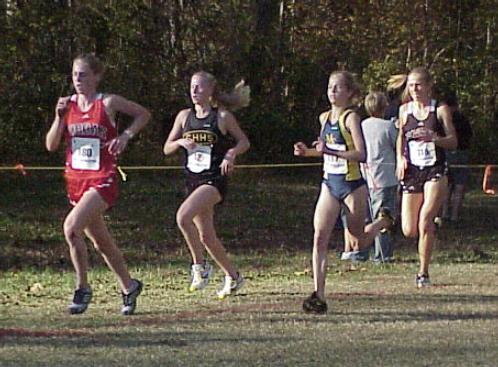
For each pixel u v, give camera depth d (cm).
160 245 1811
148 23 2778
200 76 1099
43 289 1285
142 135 2755
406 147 1205
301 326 937
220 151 1116
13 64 2531
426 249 1237
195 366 753
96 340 855
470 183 2911
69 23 2612
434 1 3275
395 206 1552
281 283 1312
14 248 1745
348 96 1010
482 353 808
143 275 1425
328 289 1232
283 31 3103
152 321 974
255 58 3003
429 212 1205
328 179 1020
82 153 994
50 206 2200
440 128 1181
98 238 1015
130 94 2755
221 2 2886
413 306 1078
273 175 2872
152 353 797
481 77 3288
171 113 2783
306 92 3089
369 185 1535
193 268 1190
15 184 2452
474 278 1347
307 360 776
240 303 1110
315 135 2966
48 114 2570
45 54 2580
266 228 2055
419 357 791
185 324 953
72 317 1005
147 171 2697
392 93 1580
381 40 3278
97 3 2672
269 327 930
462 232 2014
